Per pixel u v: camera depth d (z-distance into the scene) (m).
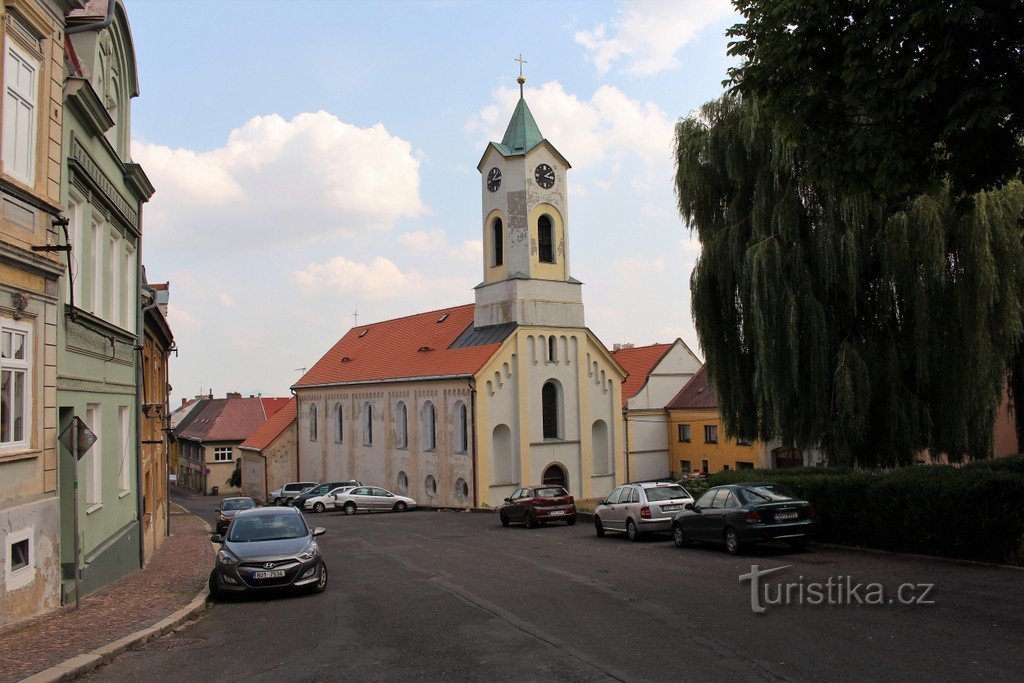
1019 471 18.55
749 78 13.28
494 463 45.91
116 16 17.80
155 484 27.47
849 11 12.06
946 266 20.48
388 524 36.44
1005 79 10.82
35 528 12.34
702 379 58.19
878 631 9.84
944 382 21.11
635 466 57.66
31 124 12.44
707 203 25.44
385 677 8.88
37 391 12.49
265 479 67.81
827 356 22.12
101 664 9.90
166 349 32.34
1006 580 12.95
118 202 18.48
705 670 8.47
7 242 11.46
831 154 13.38
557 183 48.25
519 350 46.44
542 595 13.98
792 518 18.00
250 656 10.28
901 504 16.59
